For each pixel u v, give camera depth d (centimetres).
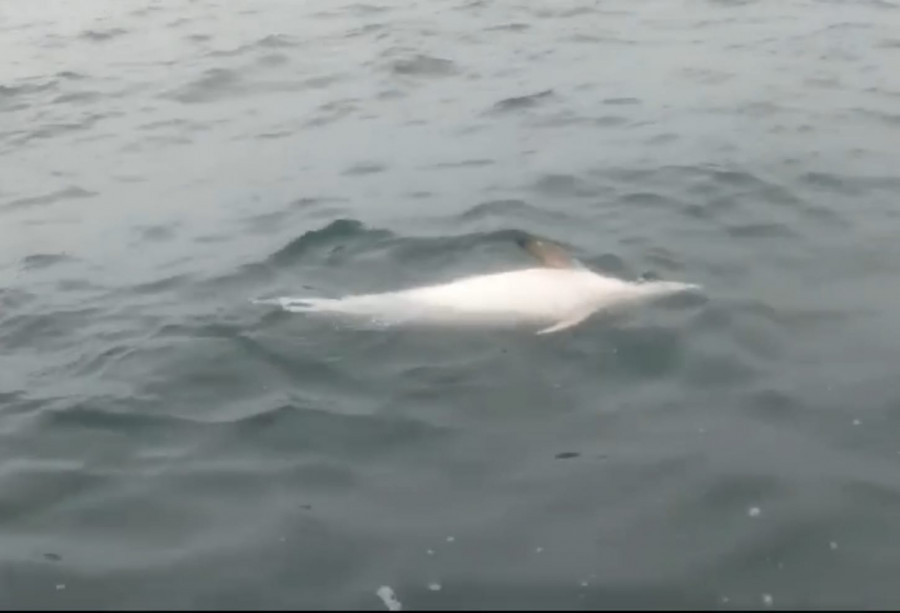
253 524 585
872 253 880
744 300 801
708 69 1481
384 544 559
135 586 541
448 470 624
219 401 715
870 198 997
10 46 1939
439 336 762
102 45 1906
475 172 1130
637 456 628
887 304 794
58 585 545
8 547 580
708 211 980
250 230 1020
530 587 522
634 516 576
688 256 884
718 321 769
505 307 768
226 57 1745
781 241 910
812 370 709
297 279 891
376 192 1093
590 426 661
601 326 760
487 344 749
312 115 1413
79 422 702
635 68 1510
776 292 816
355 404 696
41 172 1274
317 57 1708
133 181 1217
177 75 1664
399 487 611
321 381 725
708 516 574
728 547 549
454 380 713
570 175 1093
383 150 1240
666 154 1143
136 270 951
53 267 972
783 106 1299
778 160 1106
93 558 566
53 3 2327
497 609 507
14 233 1074
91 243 1030
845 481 599
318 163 1213
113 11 2195
